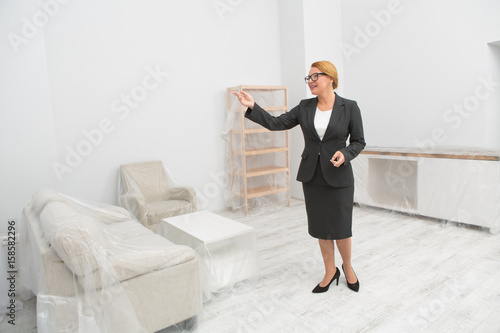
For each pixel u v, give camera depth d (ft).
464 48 12.45
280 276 8.45
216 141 14.98
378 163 13.96
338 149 6.81
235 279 7.75
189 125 14.19
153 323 5.85
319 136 6.84
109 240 6.35
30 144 10.36
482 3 11.79
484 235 10.58
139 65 12.82
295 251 10.02
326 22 16.14
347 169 6.89
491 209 10.52
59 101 11.37
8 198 10.11
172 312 6.03
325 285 7.53
